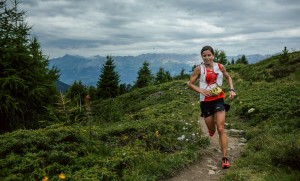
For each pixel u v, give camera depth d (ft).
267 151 25.21
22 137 25.20
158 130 32.94
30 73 59.47
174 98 100.73
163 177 22.20
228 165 24.30
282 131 32.83
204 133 37.32
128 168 22.48
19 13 61.26
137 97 135.95
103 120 48.01
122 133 32.22
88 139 26.78
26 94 57.31
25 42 61.67
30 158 21.79
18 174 19.71
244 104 52.47
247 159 24.89
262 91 66.59
